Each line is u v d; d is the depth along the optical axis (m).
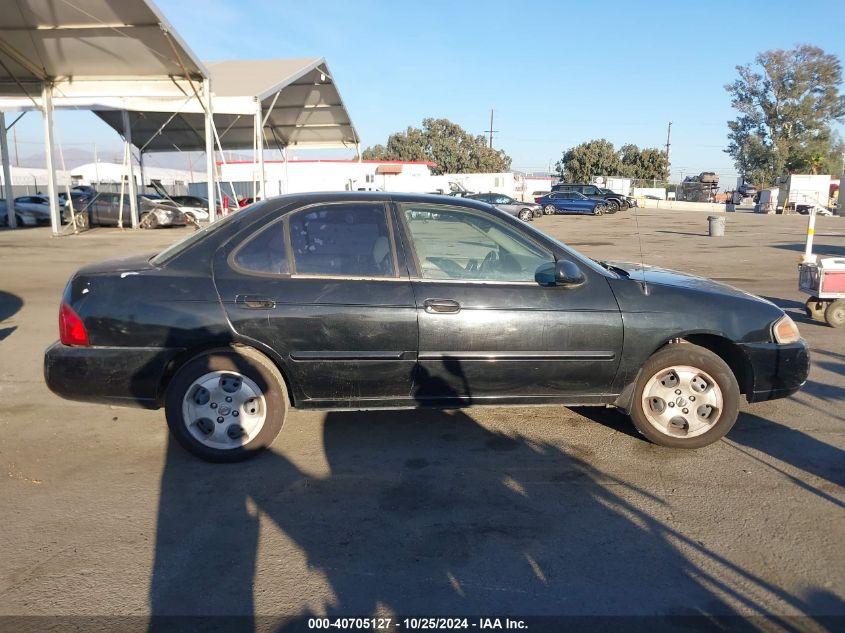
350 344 4.03
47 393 5.50
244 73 24.38
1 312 8.90
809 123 68.06
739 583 2.91
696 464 4.16
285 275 4.08
